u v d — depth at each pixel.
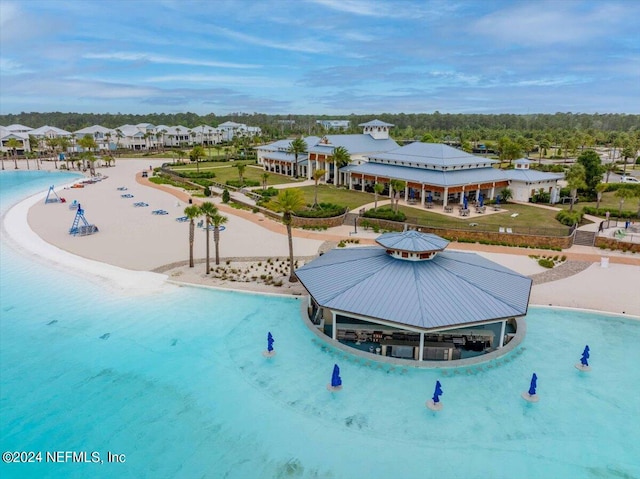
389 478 21.25
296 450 22.92
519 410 25.80
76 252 52.75
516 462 22.19
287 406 26.12
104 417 25.44
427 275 32.91
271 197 83.38
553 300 39.22
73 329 34.88
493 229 59.16
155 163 157.38
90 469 21.81
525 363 30.23
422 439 23.56
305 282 34.62
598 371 29.48
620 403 26.48
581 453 22.78
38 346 32.56
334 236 59.97
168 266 47.72
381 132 111.44
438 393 25.58
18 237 59.34
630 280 44.12
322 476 21.34
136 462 22.27
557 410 25.81
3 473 21.48
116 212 75.69
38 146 189.25
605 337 33.62
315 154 104.88
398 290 31.31
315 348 31.92
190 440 23.66
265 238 58.88
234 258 50.41
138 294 40.97
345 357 30.64
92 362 30.62
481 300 30.69
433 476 21.34
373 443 23.33
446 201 73.88
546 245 55.12
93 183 110.25
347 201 79.94
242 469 21.80
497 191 81.31
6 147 172.50
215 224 46.22
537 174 81.88
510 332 34.56
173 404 26.42
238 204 80.25
